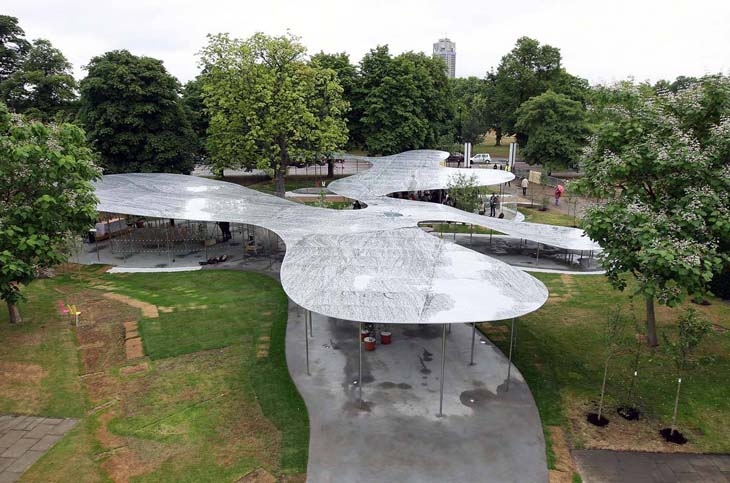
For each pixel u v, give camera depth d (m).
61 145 18.02
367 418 13.27
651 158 14.38
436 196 43.56
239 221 25.12
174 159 47.09
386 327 19.11
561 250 31.14
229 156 43.69
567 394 14.54
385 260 17.03
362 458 11.69
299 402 14.01
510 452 11.95
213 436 12.52
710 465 11.54
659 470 11.36
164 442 12.28
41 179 16.48
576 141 55.69
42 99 45.44
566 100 56.44
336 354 16.92
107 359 16.59
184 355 16.88
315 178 61.31
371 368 15.98
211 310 20.92
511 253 30.31
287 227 23.19
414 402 14.04
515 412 13.59
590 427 12.97
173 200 30.42
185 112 51.94
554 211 42.34
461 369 15.95
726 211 13.04
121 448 12.05
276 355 16.83
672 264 12.52
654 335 17.34
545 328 19.17
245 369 15.91
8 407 13.78
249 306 21.38
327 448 12.04
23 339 18.02
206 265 27.92
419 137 58.62
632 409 13.62
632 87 15.88
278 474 11.16
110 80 42.69
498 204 42.38
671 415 13.49
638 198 14.88
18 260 15.09
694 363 16.03
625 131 15.46
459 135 87.50
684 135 14.06
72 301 22.08
